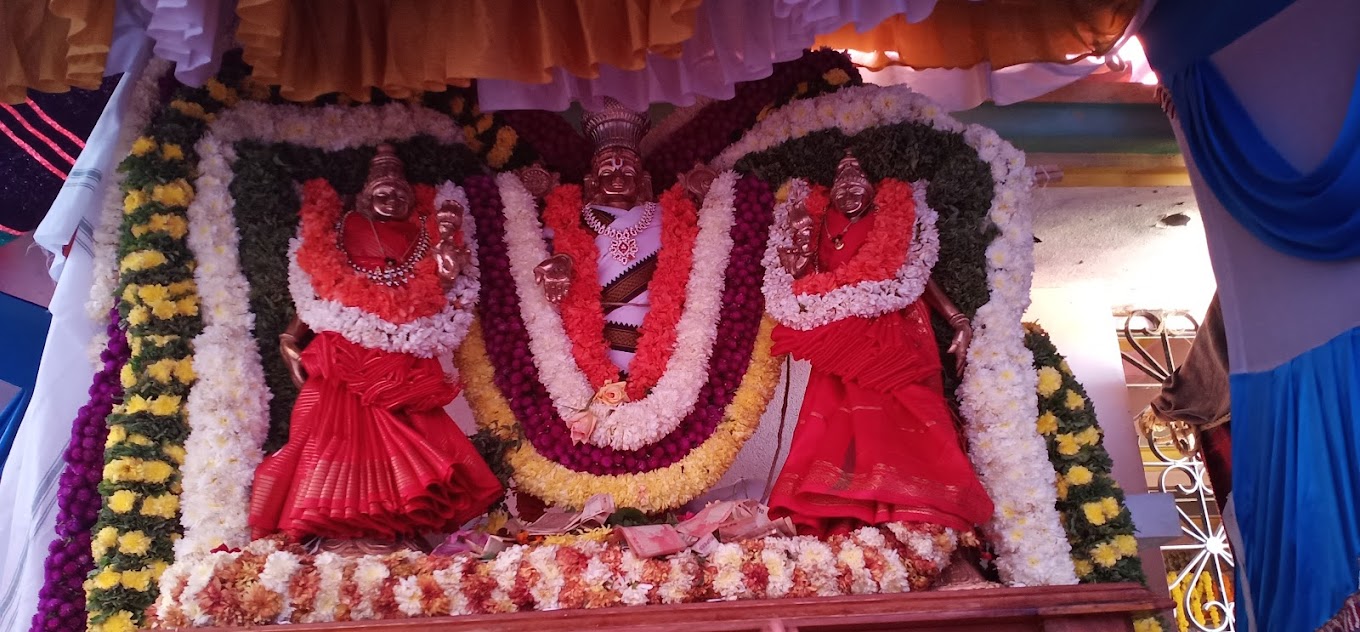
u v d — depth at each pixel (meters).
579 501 3.47
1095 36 4.04
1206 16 3.91
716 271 3.72
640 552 2.90
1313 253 3.60
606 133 3.80
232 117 3.46
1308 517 3.54
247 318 3.33
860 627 2.81
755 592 2.90
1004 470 3.42
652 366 3.58
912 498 3.16
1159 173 4.94
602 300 3.73
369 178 3.51
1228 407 5.06
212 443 3.12
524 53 3.04
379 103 3.66
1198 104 3.98
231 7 3.44
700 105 4.00
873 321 3.52
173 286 3.25
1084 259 5.74
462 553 3.02
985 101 4.63
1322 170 3.40
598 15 2.96
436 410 3.38
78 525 3.10
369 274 3.38
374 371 3.23
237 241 3.40
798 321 3.55
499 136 3.84
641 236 3.81
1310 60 3.60
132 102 3.39
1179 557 5.92
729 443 3.63
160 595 2.80
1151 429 5.91
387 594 2.79
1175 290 6.11
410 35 3.22
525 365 3.57
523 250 3.68
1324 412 3.55
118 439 3.07
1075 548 3.46
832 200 3.70
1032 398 3.52
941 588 3.12
